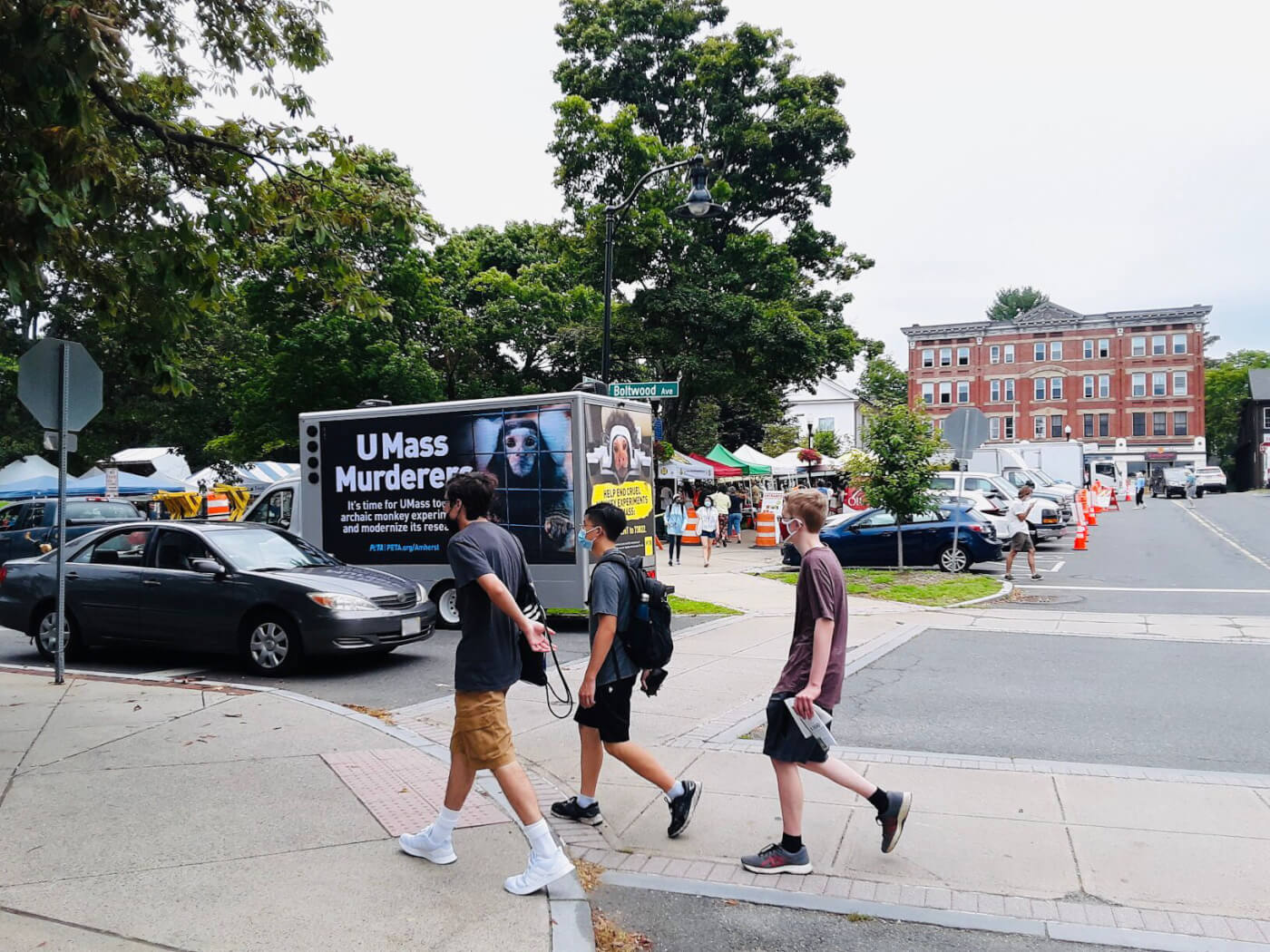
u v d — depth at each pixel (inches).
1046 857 185.3
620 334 1103.6
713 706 313.1
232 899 160.7
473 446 482.9
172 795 213.5
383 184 363.3
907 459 687.7
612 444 490.3
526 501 469.7
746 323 1101.7
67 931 147.9
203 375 1439.5
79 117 250.2
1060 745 267.6
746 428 1996.8
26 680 343.0
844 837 196.2
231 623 373.7
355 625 364.5
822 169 1293.1
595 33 1233.4
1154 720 293.9
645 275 1140.5
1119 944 152.2
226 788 218.8
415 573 498.6
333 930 150.3
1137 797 219.1
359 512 510.0
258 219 345.7
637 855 189.2
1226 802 214.8
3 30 242.8
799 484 1501.0
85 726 273.1
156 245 317.1
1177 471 2303.2
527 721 294.2
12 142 272.7
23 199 245.0
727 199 1194.0
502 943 147.2
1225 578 690.8
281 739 260.4
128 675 375.6
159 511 1194.6
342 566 411.5
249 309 1063.0
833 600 175.2
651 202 1080.2
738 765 245.8
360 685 359.3
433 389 1074.7
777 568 797.9
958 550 733.3
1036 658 396.2
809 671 175.9
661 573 767.7
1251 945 150.5
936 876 177.8
